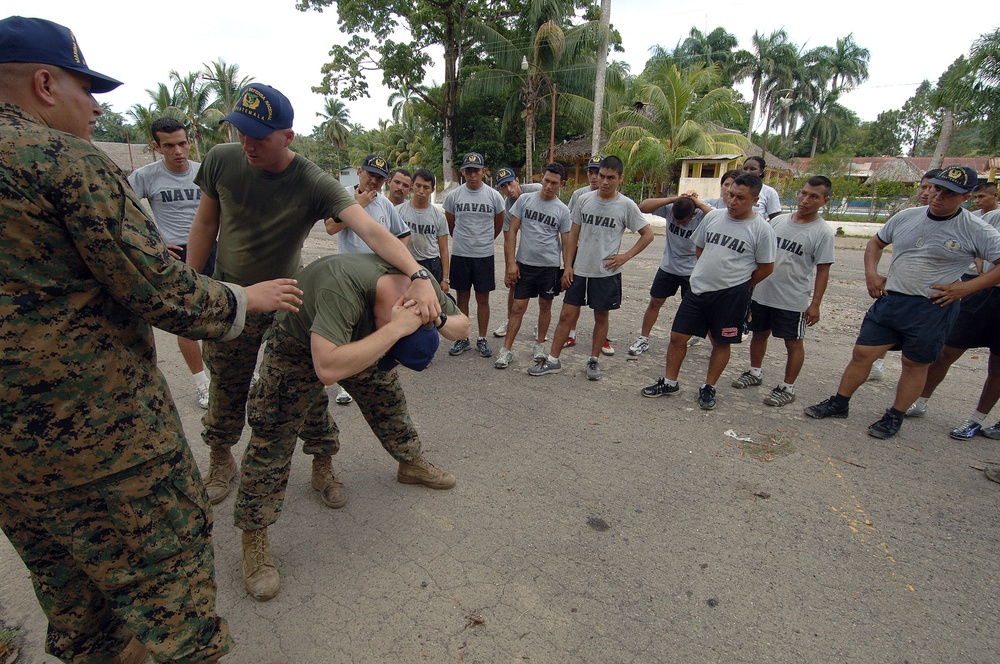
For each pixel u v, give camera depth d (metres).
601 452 3.50
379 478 3.16
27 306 1.26
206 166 2.43
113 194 1.31
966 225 3.40
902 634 2.14
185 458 1.60
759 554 2.57
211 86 36.91
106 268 1.30
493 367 5.07
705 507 2.93
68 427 1.34
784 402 4.30
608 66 21.36
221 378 2.66
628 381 4.78
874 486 3.18
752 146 24.80
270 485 2.27
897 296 3.67
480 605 2.23
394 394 2.79
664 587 2.35
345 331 1.96
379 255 2.18
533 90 22.09
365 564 2.46
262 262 2.52
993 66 14.99
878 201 19.42
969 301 3.79
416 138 40.78
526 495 3.01
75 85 1.39
